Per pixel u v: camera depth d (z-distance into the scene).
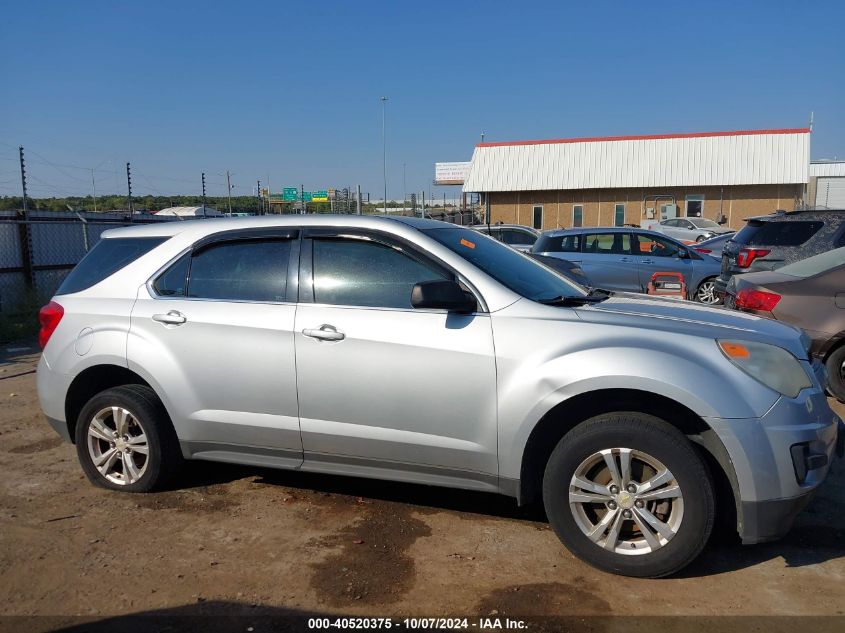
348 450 4.08
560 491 3.64
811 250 9.13
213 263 4.49
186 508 4.45
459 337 3.81
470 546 3.92
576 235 13.60
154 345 4.41
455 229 4.63
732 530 4.11
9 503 4.54
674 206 40.53
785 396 3.46
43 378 4.77
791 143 38.72
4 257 12.48
